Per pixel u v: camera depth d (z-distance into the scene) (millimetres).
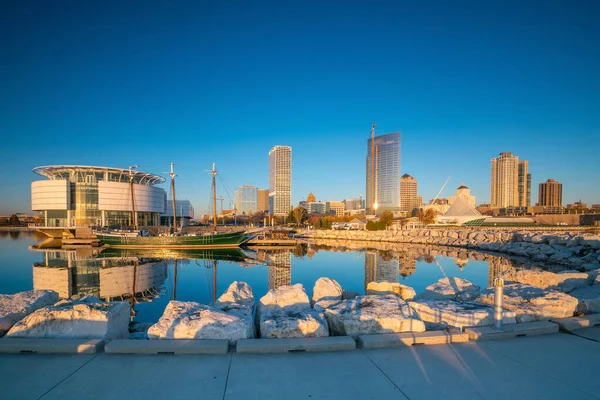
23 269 38281
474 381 5141
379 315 7281
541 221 130250
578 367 5629
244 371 5457
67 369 5500
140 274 33938
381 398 4660
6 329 7172
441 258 43938
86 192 97062
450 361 5852
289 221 165750
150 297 23203
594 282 13930
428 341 6660
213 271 35125
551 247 42906
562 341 6816
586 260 34750
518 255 46031
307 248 62344
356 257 46281
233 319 7039
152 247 67562
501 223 127625
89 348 6137
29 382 5062
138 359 5887
